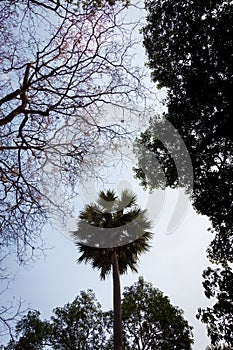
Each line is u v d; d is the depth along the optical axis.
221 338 8.36
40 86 5.47
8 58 5.57
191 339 15.88
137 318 16.19
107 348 15.93
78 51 5.46
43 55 5.32
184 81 9.78
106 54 5.54
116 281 12.49
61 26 5.35
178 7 9.41
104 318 16.61
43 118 5.73
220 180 9.34
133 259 13.91
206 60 9.20
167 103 10.11
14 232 5.79
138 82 5.68
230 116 8.91
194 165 9.68
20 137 5.47
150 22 9.86
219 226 9.62
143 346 15.83
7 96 4.95
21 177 5.65
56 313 16.41
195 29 9.27
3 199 5.74
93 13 5.38
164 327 15.96
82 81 5.53
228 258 9.73
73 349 15.70
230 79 8.87
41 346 15.38
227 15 8.81
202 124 9.59
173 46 9.74
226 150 9.26
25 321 15.63
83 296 16.94
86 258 13.69
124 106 5.76
